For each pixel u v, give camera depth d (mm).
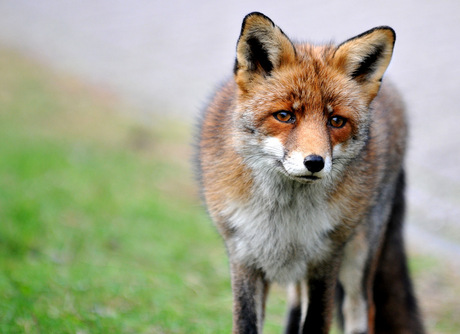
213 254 13172
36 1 43312
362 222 8406
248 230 7750
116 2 41688
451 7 29828
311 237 7758
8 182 14656
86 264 11289
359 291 8844
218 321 9844
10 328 8211
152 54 29859
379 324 10023
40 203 13609
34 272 10250
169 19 36125
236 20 33844
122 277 10758
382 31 7383
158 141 20125
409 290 10156
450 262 12906
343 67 7504
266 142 7293
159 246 12938
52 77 26031
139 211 14328
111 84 25828
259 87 7410
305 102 7164
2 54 28688
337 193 7668
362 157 7934
